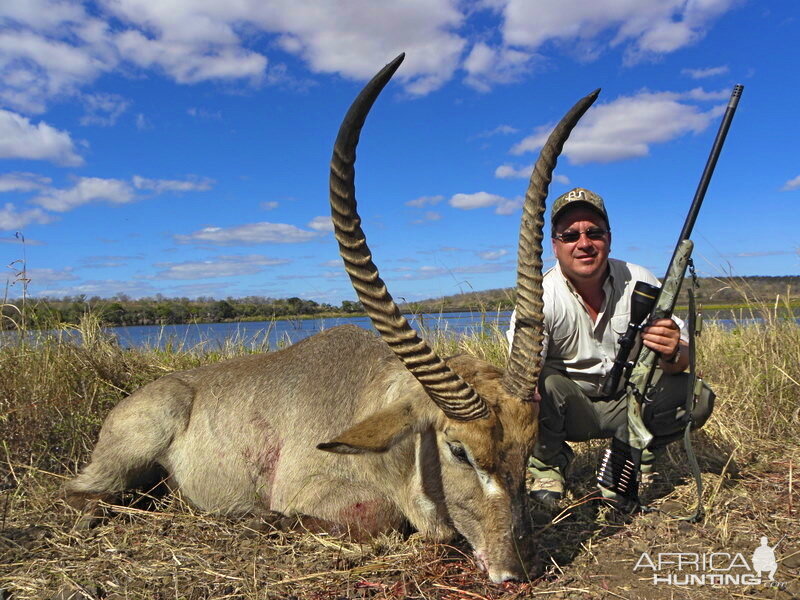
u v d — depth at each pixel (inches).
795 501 70.2
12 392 94.8
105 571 58.9
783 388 100.4
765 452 85.6
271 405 73.3
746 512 68.1
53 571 58.7
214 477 74.9
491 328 129.9
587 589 55.1
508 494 56.2
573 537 65.4
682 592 54.6
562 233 73.0
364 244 53.9
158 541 64.7
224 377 78.6
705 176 67.6
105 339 117.8
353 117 48.1
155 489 79.7
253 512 74.3
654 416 74.3
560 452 74.9
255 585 55.3
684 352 74.3
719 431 89.0
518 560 55.1
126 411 76.0
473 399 55.2
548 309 74.9
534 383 57.5
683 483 76.9
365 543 65.1
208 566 59.7
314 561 60.9
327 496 66.8
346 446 54.8
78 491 74.7
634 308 69.7
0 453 83.1
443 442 58.9
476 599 54.5
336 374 72.4
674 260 68.7
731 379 108.2
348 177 52.1
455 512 59.2
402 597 54.3
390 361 70.8
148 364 113.7
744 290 131.9
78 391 100.1
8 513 71.0
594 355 76.6
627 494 70.5
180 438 76.9
